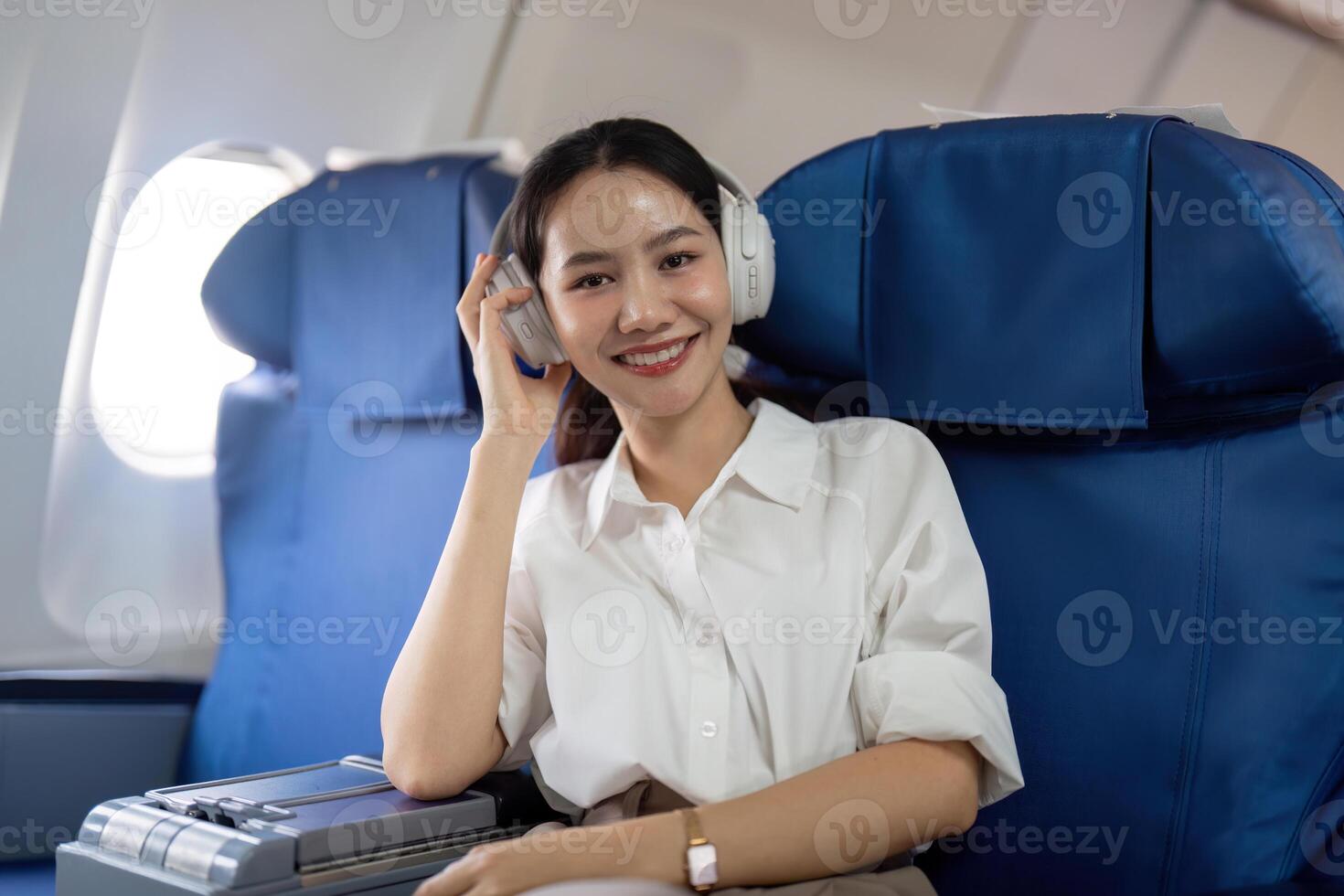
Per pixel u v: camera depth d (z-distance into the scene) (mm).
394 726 1224
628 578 1284
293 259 1773
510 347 1341
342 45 2105
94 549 2080
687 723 1203
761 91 2342
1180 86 2658
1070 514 1229
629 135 1254
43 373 2002
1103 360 1177
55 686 1688
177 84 2012
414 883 1093
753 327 1413
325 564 1731
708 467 1322
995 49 2486
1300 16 2684
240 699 1782
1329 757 1092
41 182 1952
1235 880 1100
